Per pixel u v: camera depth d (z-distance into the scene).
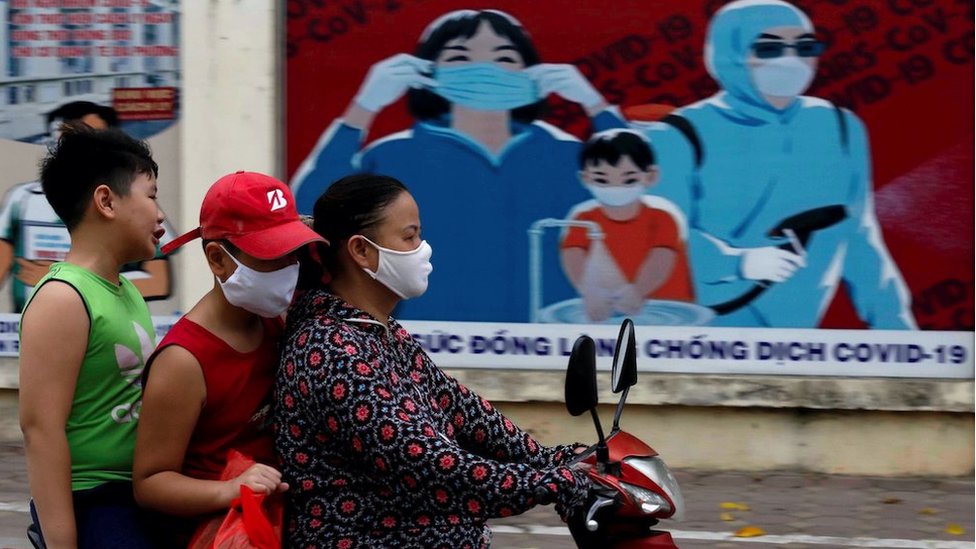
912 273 6.25
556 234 6.45
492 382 6.44
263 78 6.45
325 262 2.56
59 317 2.54
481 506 2.34
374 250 2.50
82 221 2.66
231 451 2.50
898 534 5.37
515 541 5.24
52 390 2.53
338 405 2.36
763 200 6.31
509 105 6.42
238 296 2.47
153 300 6.67
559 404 6.44
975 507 5.77
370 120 6.51
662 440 6.43
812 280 6.32
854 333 6.31
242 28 6.45
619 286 6.44
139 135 6.65
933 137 6.20
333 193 2.53
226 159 6.50
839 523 5.52
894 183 6.23
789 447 6.34
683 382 6.30
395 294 2.55
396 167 6.52
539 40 6.37
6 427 6.84
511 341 6.52
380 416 2.34
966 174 6.19
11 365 6.73
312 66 6.53
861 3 6.18
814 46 6.21
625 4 6.30
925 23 6.15
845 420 6.30
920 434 6.27
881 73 6.20
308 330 2.44
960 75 6.16
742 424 6.36
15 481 6.11
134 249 2.69
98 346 2.61
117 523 2.63
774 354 6.37
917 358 6.28
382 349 2.48
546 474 2.37
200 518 2.51
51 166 2.66
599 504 2.46
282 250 2.40
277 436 2.47
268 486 2.37
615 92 6.36
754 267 6.35
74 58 6.66
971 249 6.20
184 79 6.53
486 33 6.40
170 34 6.57
